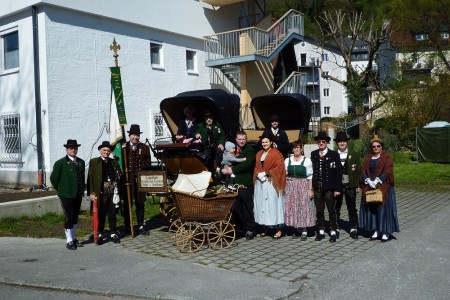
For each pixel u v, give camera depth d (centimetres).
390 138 2955
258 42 2214
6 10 1648
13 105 1683
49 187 1538
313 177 920
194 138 1012
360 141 2933
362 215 907
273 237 958
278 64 2578
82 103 1650
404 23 3950
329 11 4281
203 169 975
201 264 752
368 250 834
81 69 1652
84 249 878
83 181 906
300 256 796
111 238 954
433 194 1616
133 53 1842
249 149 954
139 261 777
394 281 652
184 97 1099
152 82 1920
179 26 2047
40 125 1569
